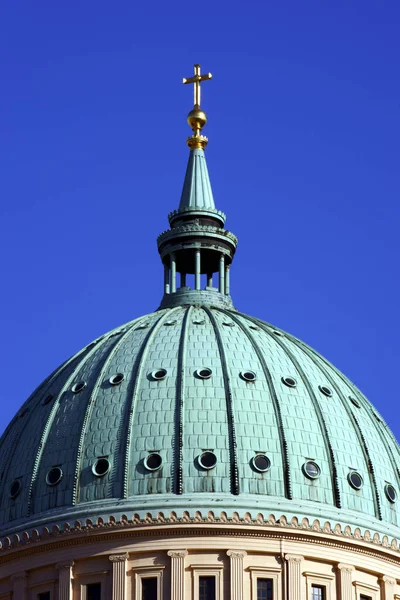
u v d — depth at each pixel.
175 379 117.31
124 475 113.31
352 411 119.69
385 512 116.50
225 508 111.31
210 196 133.50
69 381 120.44
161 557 110.50
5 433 122.69
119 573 110.44
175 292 128.50
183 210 131.88
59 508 113.75
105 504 112.38
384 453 119.69
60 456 116.06
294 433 115.75
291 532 111.44
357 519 114.00
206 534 110.75
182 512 110.88
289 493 113.19
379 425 121.81
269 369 119.00
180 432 114.50
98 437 115.62
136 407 116.12
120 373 118.69
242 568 110.31
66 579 111.38
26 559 113.44
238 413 115.69
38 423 119.19
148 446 114.25
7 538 114.12
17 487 116.56
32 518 114.38
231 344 120.19
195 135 135.75
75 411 117.81
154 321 123.56
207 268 132.25
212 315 123.81
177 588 109.44
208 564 110.38
